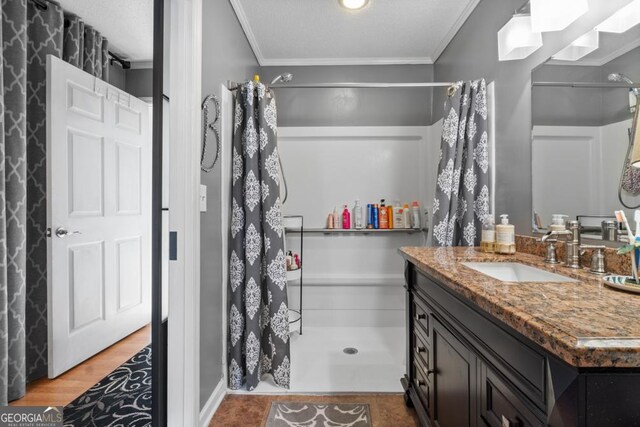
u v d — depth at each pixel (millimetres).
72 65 2035
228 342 1865
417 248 1698
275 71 2779
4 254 1578
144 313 2744
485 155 1790
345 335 2621
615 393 536
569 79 1283
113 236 2377
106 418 1587
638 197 1014
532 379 659
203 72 1541
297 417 1596
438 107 2604
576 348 514
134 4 2080
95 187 2201
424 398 1410
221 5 1796
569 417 551
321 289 2818
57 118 1896
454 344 1068
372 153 2781
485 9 1887
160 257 1232
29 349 1932
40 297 1969
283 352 1837
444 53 2521
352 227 2762
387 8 2061
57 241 1911
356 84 2031
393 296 2809
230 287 1867
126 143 2502
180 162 1341
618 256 1055
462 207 1861
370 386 1864
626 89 1056
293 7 2047
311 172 2787
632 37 1038
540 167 1440
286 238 2811
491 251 1541
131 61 2842
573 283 942
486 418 862
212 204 1668
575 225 1188
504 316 708
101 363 2133
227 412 1639
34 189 1952
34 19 1922
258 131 1878
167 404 1335
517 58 1508
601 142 1150
